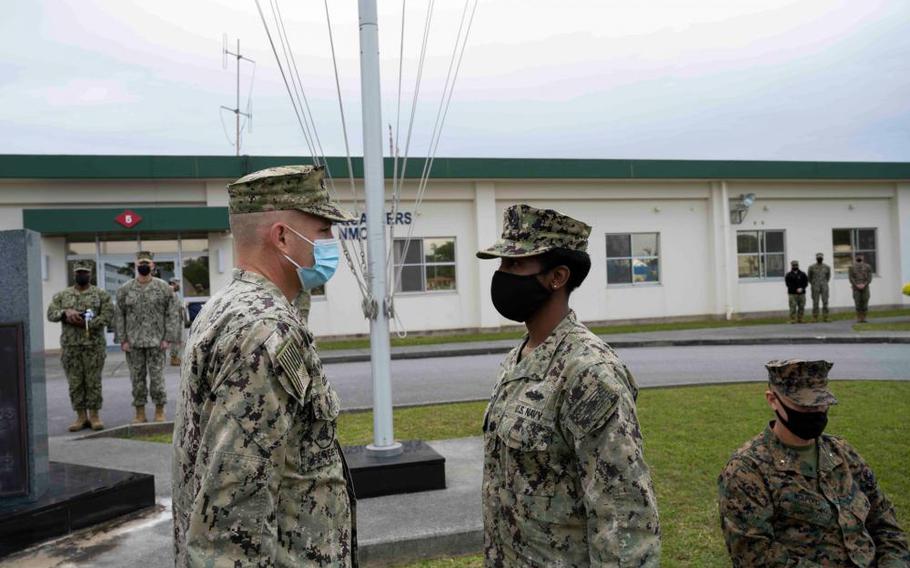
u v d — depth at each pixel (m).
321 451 1.92
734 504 2.77
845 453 2.83
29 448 4.36
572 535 1.88
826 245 22.58
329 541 1.89
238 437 1.65
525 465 1.94
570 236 2.05
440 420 7.68
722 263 21.25
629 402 1.83
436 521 4.26
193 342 1.85
